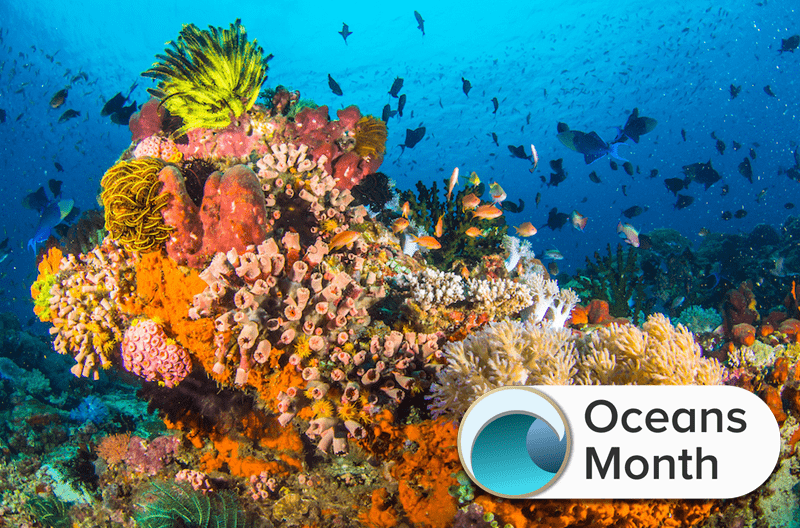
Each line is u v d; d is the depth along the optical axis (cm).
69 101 3947
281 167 348
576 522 234
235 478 334
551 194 7356
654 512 246
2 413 582
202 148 411
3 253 1062
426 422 276
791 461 346
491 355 270
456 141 4600
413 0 3597
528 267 620
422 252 594
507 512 223
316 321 294
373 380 276
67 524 395
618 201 7169
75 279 339
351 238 343
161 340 304
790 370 391
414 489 256
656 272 1083
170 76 387
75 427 579
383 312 382
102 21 3569
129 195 304
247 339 267
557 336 295
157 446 366
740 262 1102
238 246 319
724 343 572
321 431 263
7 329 816
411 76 4250
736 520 301
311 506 297
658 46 3800
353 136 467
